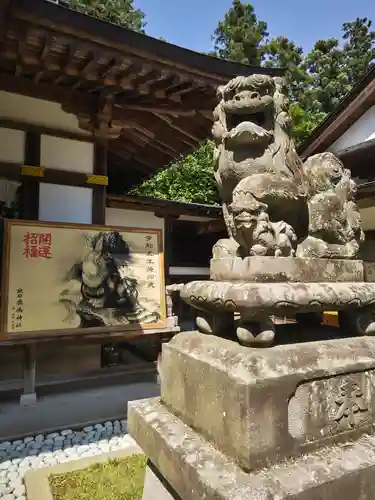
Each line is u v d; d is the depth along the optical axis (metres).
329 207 1.94
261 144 1.93
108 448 3.87
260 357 1.51
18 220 4.48
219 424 1.53
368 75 8.39
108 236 4.98
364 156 9.29
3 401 4.97
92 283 4.73
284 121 1.95
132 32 4.49
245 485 1.27
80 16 4.16
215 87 5.55
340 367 1.62
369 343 1.81
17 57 4.67
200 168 16.00
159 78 5.26
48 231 4.62
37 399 5.08
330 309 1.69
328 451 1.52
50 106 5.83
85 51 4.59
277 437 1.42
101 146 6.18
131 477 3.15
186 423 1.79
